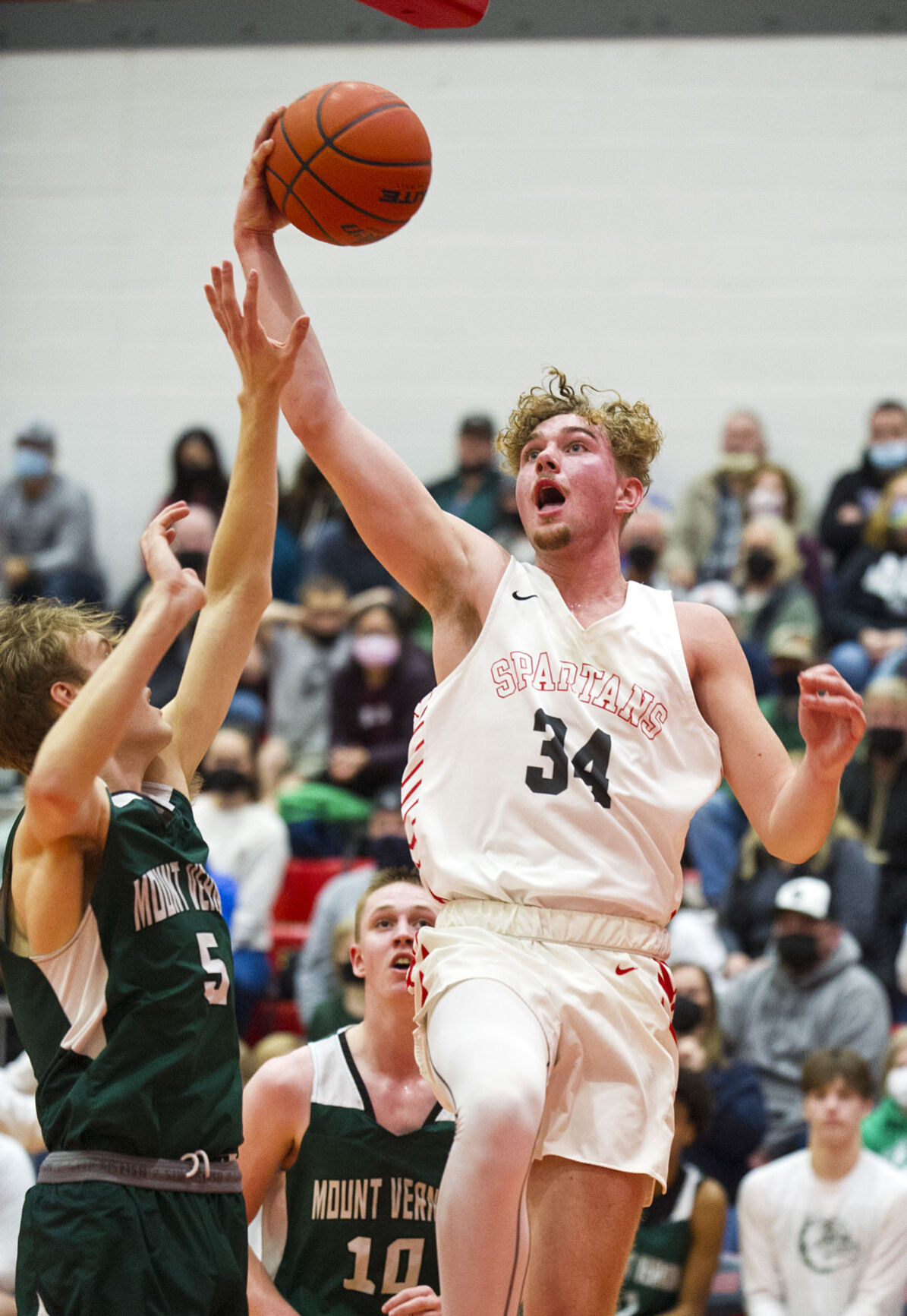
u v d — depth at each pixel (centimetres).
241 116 2398
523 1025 519
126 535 2352
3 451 2384
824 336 2250
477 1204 479
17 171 2425
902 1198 1051
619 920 555
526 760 561
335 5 2389
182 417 2373
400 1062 723
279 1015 1467
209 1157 543
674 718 579
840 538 2067
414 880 753
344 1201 706
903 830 1557
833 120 2273
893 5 2275
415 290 2334
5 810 1590
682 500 2125
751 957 1498
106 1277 513
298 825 1689
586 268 2306
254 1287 681
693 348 2273
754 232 2277
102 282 2400
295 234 2359
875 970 1460
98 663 568
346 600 1969
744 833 1623
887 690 1589
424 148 618
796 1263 1051
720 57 2300
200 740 605
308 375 614
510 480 2089
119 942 537
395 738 1778
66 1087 539
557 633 582
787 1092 1327
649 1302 975
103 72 2425
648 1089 554
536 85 2334
